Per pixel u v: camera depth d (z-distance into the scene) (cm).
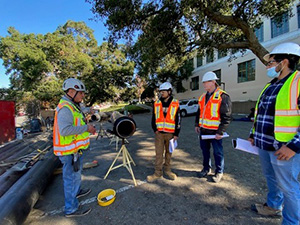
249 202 215
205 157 291
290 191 146
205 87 271
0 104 548
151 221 189
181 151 440
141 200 230
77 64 1678
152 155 424
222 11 764
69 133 175
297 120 136
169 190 252
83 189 255
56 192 263
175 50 887
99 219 196
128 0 554
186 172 312
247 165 333
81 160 214
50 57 1659
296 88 136
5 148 488
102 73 1877
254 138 180
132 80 2066
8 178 288
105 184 279
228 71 1642
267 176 183
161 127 279
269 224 177
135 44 911
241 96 1507
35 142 542
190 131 714
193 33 872
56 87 1548
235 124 831
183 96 2377
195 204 216
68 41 1742
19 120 1220
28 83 1593
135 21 646
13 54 1603
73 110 189
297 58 145
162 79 2108
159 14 659
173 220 190
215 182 269
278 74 153
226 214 196
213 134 264
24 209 182
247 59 1444
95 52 1972
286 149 135
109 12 598
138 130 812
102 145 549
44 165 292
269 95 161
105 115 496
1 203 172
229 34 940
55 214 209
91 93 1811
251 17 795
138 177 301
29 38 1683
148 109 2127
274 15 819
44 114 1256
